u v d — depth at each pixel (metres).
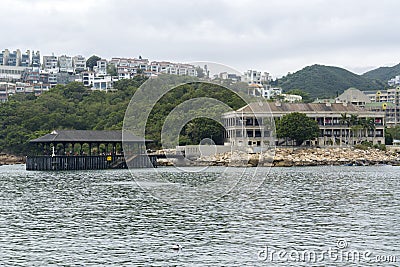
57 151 147.00
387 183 96.44
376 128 196.38
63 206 66.69
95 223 53.53
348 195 76.31
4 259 39.19
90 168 138.00
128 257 39.62
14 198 76.06
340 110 194.62
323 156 163.00
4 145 191.50
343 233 47.25
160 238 45.91
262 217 55.66
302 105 193.12
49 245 43.53
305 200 69.94
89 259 39.09
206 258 39.12
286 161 153.25
